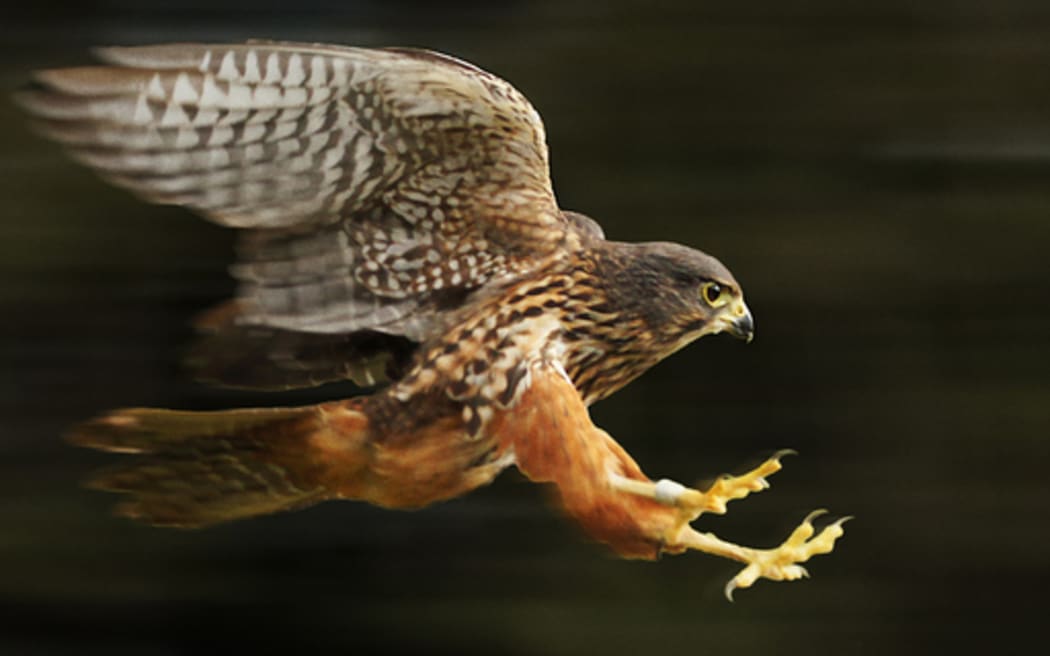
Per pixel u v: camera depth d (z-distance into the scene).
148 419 7.61
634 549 7.60
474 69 7.59
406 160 7.62
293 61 7.57
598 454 7.61
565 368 7.66
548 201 7.65
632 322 7.68
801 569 7.58
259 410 7.62
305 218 7.62
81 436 7.61
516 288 7.66
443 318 7.65
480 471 7.65
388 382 7.67
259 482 7.65
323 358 7.67
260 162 7.59
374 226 7.63
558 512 7.62
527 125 7.61
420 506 7.67
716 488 7.57
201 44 7.55
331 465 7.64
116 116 7.55
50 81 7.53
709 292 7.68
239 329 7.67
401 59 7.57
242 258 7.62
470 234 7.65
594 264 7.67
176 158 7.57
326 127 7.59
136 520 7.66
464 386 7.64
